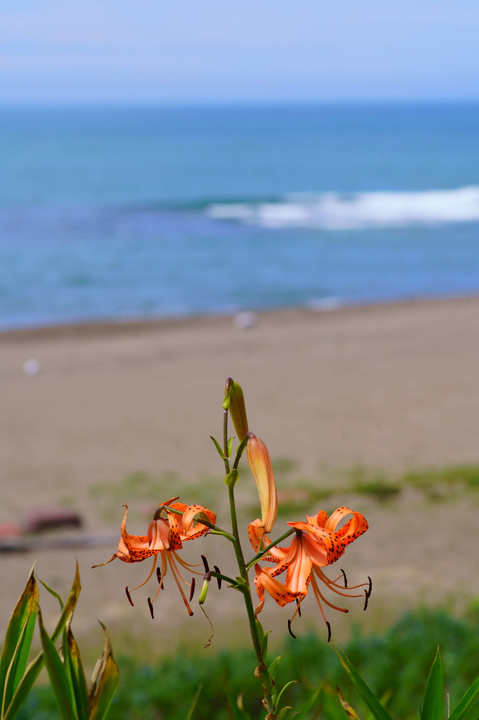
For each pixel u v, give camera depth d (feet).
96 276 104.68
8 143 392.27
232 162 286.66
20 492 33.88
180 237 133.90
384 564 25.30
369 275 106.73
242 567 4.06
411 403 46.88
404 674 12.75
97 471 36.60
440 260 116.47
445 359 58.18
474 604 18.57
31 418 45.88
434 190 206.08
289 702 12.35
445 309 79.41
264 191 204.33
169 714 12.39
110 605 23.12
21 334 70.13
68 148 357.00
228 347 64.23
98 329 72.18
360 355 60.23
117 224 146.41
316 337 67.46
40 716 11.95
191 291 97.55
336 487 33.01
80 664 3.99
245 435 4.07
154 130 545.03
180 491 33.30
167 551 4.15
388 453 37.91
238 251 123.13
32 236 132.46
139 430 43.09
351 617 19.93
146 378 55.01
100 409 47.52
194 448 39.75
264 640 4.06
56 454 39.27
